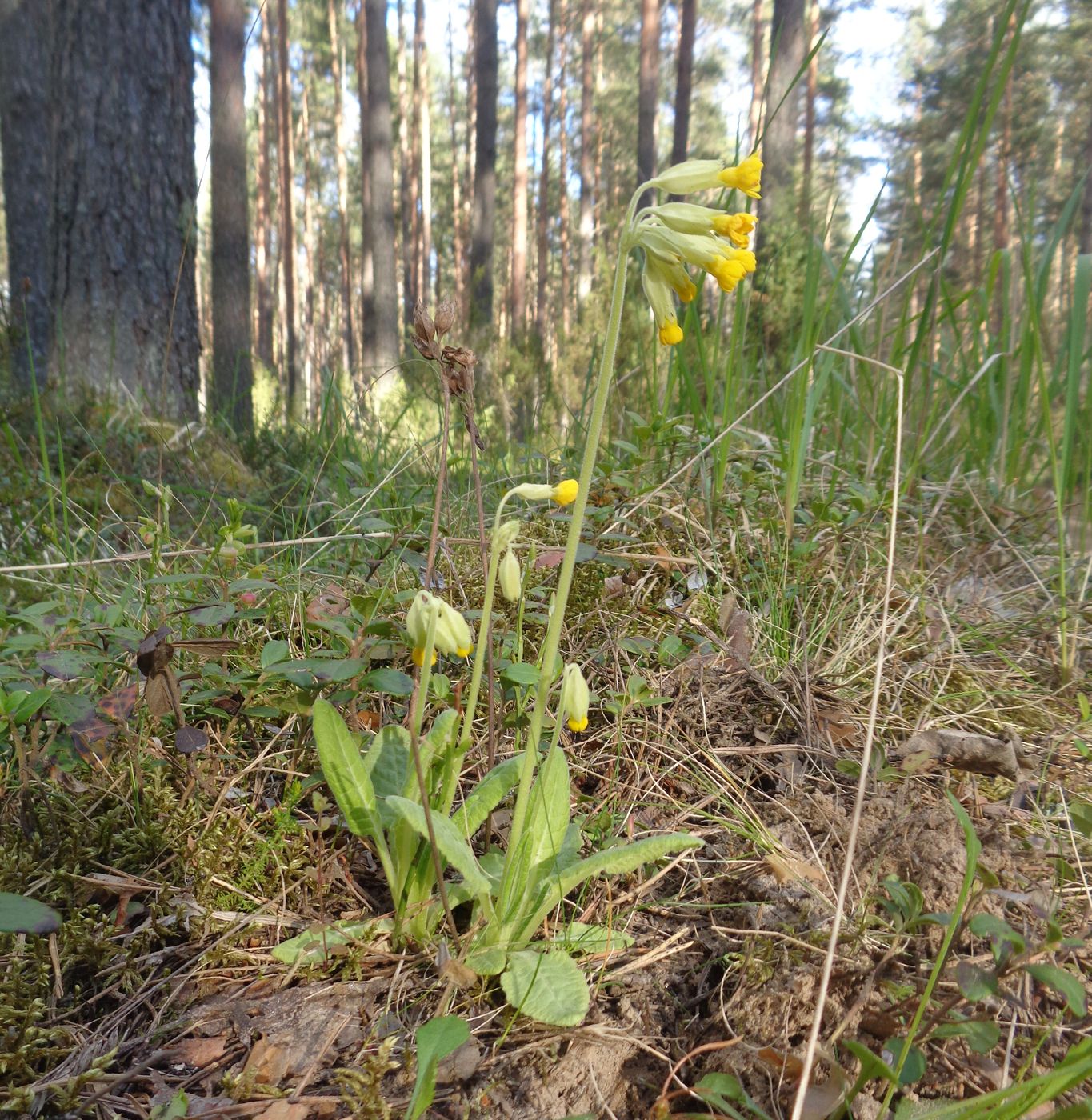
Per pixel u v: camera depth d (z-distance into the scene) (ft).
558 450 2.08
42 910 0.68
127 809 1.01
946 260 1.68
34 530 1.78
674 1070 0.76
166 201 3.17
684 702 1.30
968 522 1.83
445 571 1.49
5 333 2.90
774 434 2.09
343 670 0.99
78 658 0.98
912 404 1.91
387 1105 0.73
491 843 1.02
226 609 1.09
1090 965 0.85
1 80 5.57
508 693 1.23
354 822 0.87
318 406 2.96
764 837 1.04
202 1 7.90
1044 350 1.88
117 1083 0.76
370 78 8.50
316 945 0.88
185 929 0.92
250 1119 0.74
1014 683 1.40
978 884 0.89
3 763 1.06
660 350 2.50
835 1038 0.77
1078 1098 0.72
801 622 1.43
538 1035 0.81
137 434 2.47
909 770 1.13
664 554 1.58
